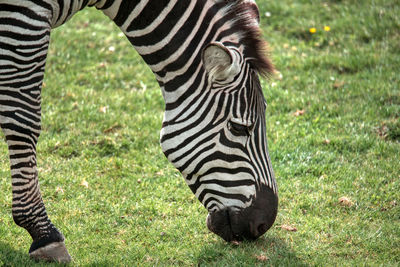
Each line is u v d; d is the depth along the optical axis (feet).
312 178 62.03
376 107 78.43
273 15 112.78
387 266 44.60
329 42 102.83
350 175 62.23
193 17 40.60
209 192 42.50
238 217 42.19
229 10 40.70
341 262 45.32
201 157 41.57
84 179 59.93
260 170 42.11
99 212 54.08
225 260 44.83
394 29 104.68
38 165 62.85
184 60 41.16
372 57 94.68
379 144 68.44
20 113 40.16
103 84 86.53
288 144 69.46
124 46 99.81
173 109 42.04
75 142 68.80
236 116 40.52
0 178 58.59
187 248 47.80
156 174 62.90
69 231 49.65
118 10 41.91
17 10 38.29
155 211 54.60
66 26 104.47
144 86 85.92
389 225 51.85
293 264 44.39
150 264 44.78
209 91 40.65
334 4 116.26
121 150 68.49
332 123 75.51
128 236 49.96
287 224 52.21
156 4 40.60
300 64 93.81
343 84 86.43
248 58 40.63
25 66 39.55
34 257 42.47
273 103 80.69
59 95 81.05
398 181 60.23
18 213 41.57
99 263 43.65
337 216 54.19
